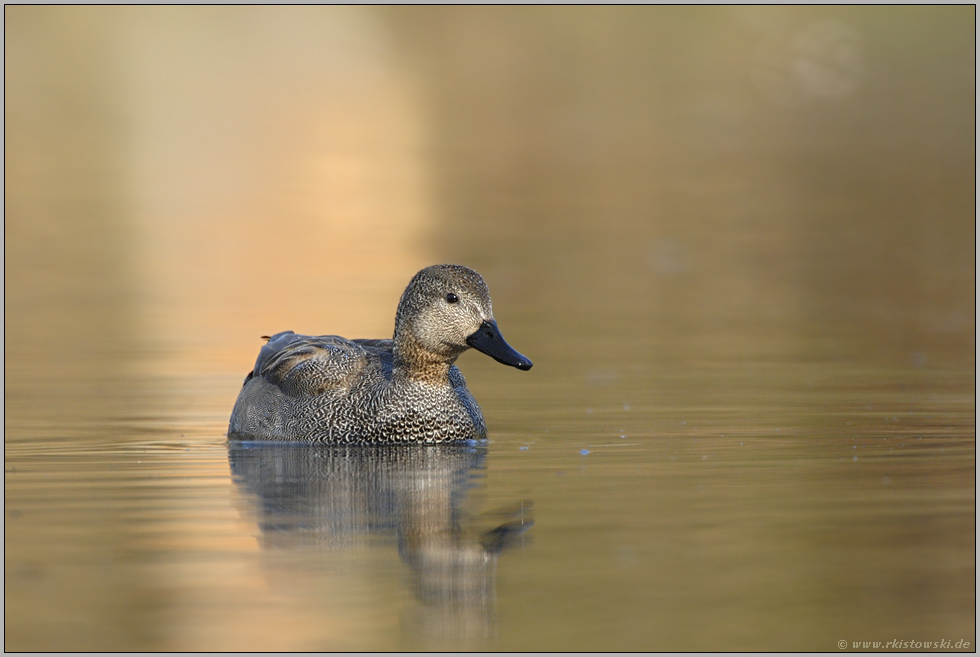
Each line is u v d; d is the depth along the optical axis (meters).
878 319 19.33
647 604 7.36
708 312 20.16
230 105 46.28
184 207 31.98
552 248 26.02
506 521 8.98
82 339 18.41
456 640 6.95
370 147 39.69
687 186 32.97
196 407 13.80
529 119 43.41
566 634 7.03
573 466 10.68
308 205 32.00
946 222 27.72
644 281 22.83
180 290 22.55
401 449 11.52
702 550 8.24
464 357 16.72
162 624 7.16
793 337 18.09
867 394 13.90
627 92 46.12
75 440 12.07
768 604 7.34
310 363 12.27
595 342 17.80
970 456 10.81
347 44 54.41
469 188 33.75
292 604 7.45
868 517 8.91
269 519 9.11
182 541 8.59
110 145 40.75
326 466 10.83
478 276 11.68
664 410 13.20
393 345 12.32
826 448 11.23
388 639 7.00
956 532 8.54
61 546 8.48
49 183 35.06
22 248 26.89
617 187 33.22
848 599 7.39
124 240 27.91
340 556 8.29
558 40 51.81
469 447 11.59
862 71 45.00
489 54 51.91
